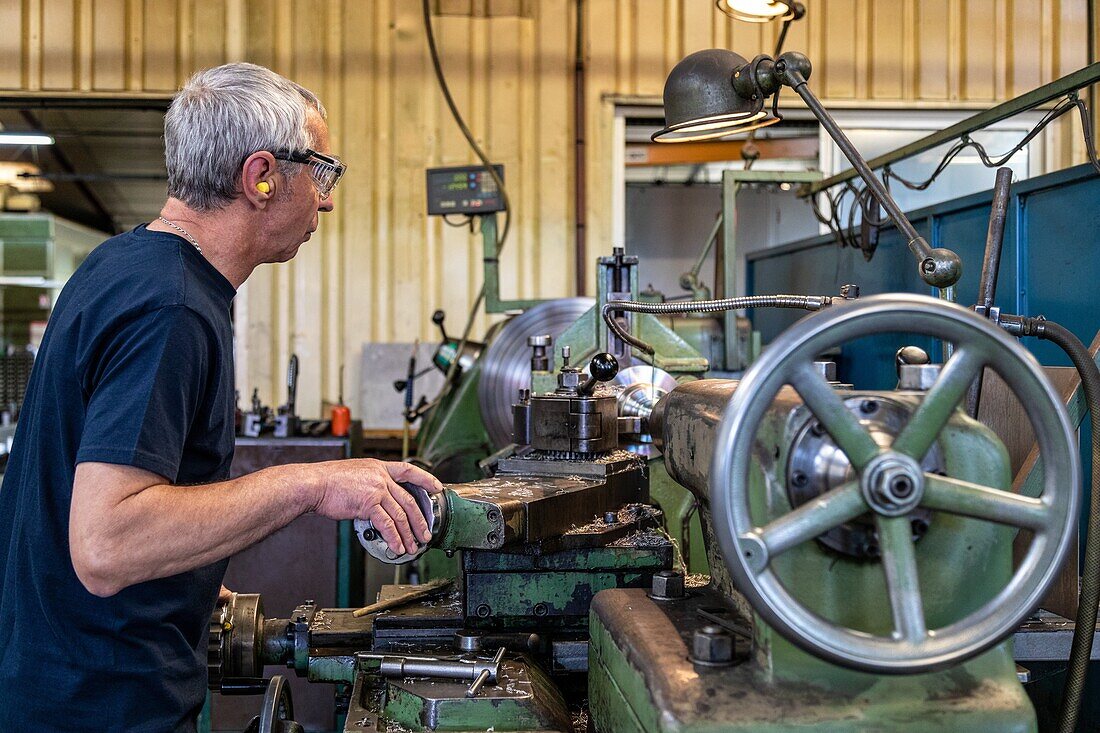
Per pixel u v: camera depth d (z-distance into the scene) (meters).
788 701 0.96
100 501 1.06
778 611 0.86
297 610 1.62
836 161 4.74
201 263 1.22
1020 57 4.72
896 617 0.88
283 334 4.60
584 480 1.57
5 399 6.19
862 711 0.96
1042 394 0.88
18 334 6.93
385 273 4.62
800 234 6.25
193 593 1.25
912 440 0.89
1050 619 1.41
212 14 4.54
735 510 0.86
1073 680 1.28
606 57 4.66
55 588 1.15
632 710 1.07
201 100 1.24
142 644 1.18
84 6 4.50
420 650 1.41
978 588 0.99
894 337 3.19
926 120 4.77
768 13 3.00
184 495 1.11
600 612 1.27
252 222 1.27
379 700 1.32
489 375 3.04
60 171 7.02
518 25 4.63
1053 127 4.73
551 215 4.66
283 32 4.57
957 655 0.87
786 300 1.47
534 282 4.66
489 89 4.63
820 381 0.88
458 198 3.67
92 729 1.16
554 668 1.41
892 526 0.89
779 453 0.98
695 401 1.30
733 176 3.53
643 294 3.59
